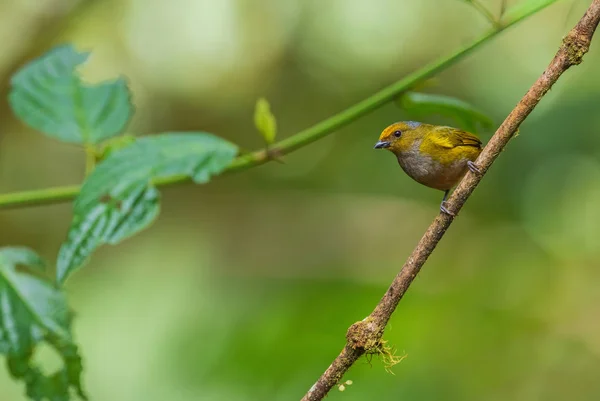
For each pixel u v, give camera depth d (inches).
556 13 528.4
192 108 619.8
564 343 407.2
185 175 243.9
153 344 533.3
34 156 589.0
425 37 572.7
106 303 561.3
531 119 473.1
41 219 585.9
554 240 466.6
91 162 251.4
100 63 612.4
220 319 384.2
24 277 235.0
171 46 620.1
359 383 325.1
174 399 365.4
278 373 331.6
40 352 419.2
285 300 374.0
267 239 575.2
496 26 234.2
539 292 449.1
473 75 541.6
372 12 582.6
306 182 578.2
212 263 581.3
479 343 368.5
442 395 329.7
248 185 594.2
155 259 589.6
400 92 243.8
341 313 353.4
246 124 611.5
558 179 465.7
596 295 443.5
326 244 545.0
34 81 258.1
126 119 255.3
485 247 469.1
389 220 538.6
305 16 597.9
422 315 369.4
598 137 453.7
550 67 158.1
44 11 550.0
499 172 478.0
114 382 515.8
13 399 471.8
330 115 586.6
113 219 205.6
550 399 374.9
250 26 613.0
